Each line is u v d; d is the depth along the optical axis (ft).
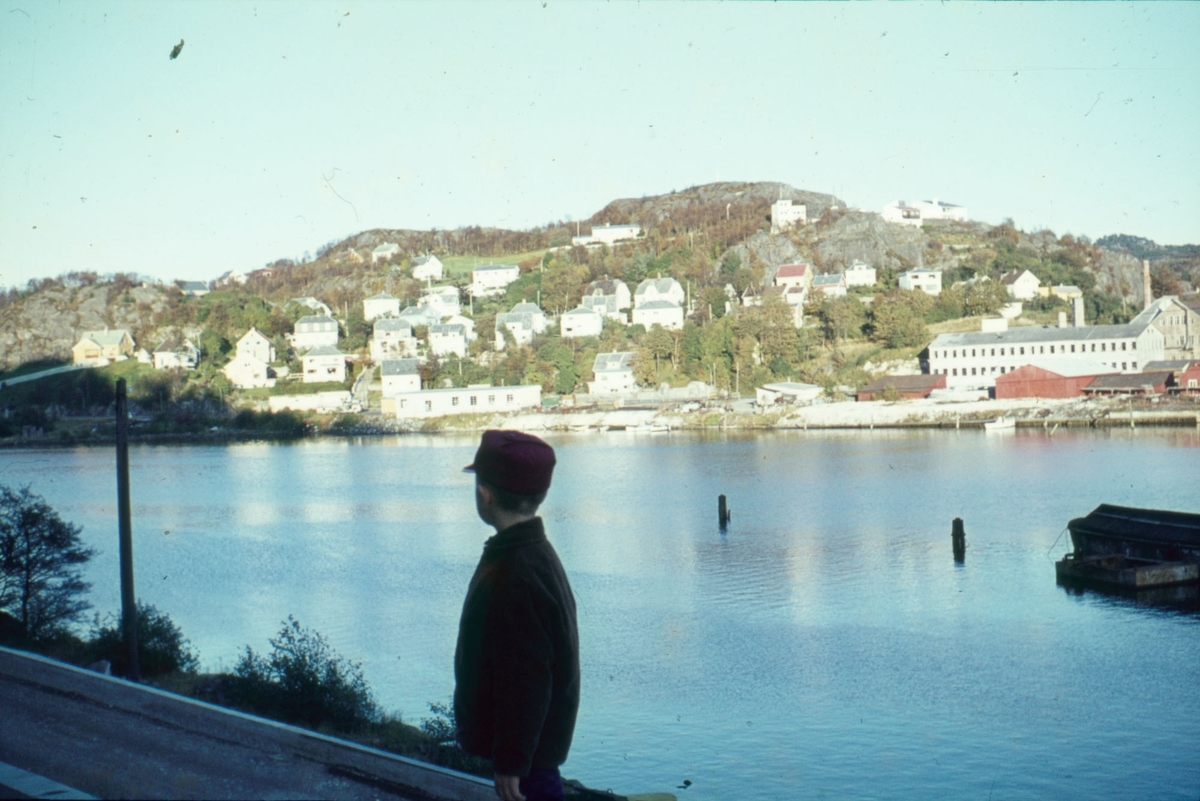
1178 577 127.65
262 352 530.27
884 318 483.51
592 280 628.28
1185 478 230.27
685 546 171.94
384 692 88.33
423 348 552.00
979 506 204.64
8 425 454.81
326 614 123.85
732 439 382.63
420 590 139.85
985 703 85.76
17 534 95.40
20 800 19.53
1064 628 110.22
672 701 87.61
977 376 426.51
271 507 236.43
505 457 14.96
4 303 589.32
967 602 124.06
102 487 275.39
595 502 233.96
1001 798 65.00
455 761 58.95
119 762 25.12
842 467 281.74
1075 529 144.66
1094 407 375.66
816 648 104.94
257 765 24.86
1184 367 386.73
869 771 71.20
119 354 542.16
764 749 75.41
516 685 14.56
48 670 34.55
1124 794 66.80
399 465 331.36
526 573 14.88
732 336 473.67
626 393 472.44
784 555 160.35
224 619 121.19
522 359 489.26
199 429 462.60
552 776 15.52
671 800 46.52
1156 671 94.02
